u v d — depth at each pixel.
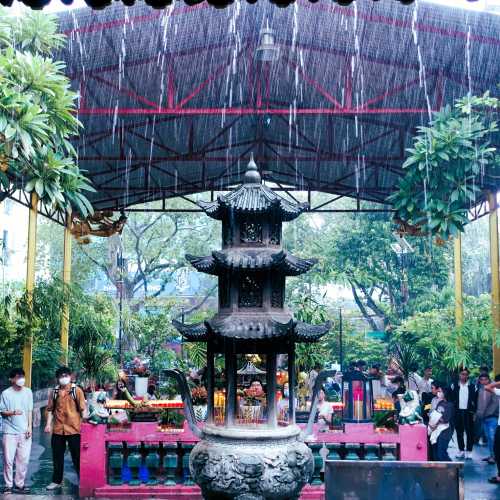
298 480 6.41
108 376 17.19
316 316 12.90
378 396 11.75
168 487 8.85
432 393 11.08
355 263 26.20
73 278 30.08
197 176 18.25
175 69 12.59
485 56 11.93
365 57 12.38
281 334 6.18
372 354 24.72
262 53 11.84
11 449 9.15
